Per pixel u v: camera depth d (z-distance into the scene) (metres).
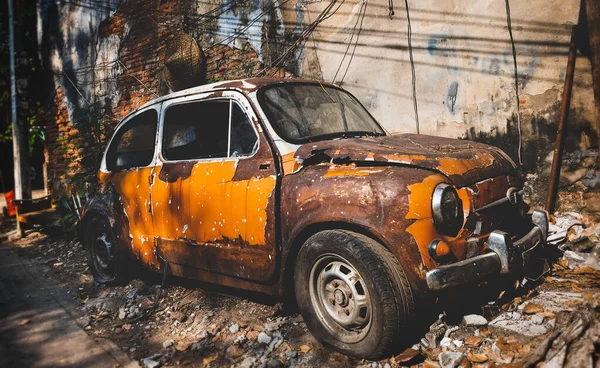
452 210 2.71
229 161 3.50
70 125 10.51
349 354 2.92
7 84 13.20
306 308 3.12
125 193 4.42
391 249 2.67
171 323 3.80
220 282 3.64
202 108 3.88
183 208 3.76
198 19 7.98
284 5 6.79
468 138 5.41
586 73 4.68
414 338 3.01
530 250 3.00
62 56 10.71
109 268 4.83
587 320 2.56
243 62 7.39
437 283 2.55
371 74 6.07
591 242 4.11
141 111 4.54
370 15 6.00
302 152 3.13
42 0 11.20
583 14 4.62
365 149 2.98
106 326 3.90
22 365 3.25
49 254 6.68
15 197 9.93
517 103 5.06
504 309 3.19
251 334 3.36
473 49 5.28
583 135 4.75
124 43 9.28
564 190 4.88
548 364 2.38
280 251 3.17
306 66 6.65
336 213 2.84
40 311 4.36
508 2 5.00
